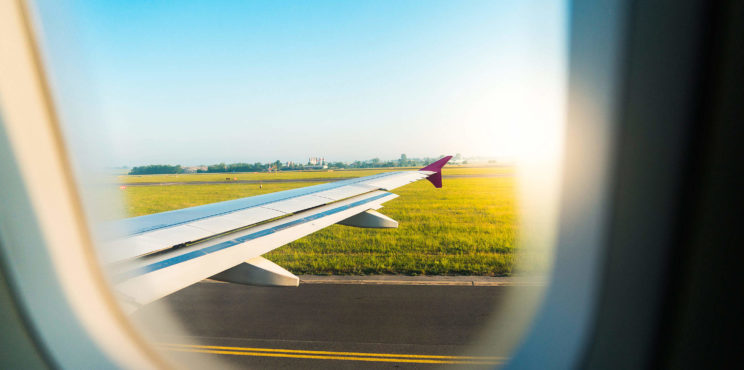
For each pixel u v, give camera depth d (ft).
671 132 8.77
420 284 22.44
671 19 8.68
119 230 11.71
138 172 347.97
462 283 22.48
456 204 62.59
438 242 33.96
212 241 11.60
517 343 14.15
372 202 19.67
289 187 106.11
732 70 7.52
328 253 30.99
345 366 13.47
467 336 15.47
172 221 13.01
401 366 13.37
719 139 7.77
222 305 19.49
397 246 32.78
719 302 7.73
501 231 38.52
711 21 7.86
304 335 16.01
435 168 37.37
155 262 9.57
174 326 16.99
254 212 15.15
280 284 10.51
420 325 16.72
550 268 22.72
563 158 17.92
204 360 13.93
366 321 17.29
